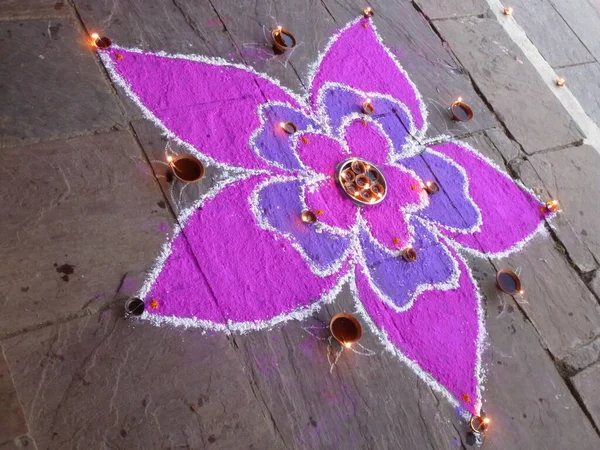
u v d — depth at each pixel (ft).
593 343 4.66
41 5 4.07
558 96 6.27
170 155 3.89
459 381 3.97
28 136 3.55
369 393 3.64
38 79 3.78
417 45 5.71
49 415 2.87
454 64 5.81
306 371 3.54
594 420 4.29
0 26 3.87
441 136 5.21
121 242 3.45
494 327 4.34
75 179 3.53
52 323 3.09
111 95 3.94
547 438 4.04
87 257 3.33
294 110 4.59
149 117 3.98
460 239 4.67
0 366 2.89
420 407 3.75
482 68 5.96
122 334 3.20
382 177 4.57
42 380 2.93
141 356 3.18
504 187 5.21
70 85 3.85
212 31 4.62
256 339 3.51
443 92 5.52
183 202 3.76
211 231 3.74
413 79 5.42
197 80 4.31
